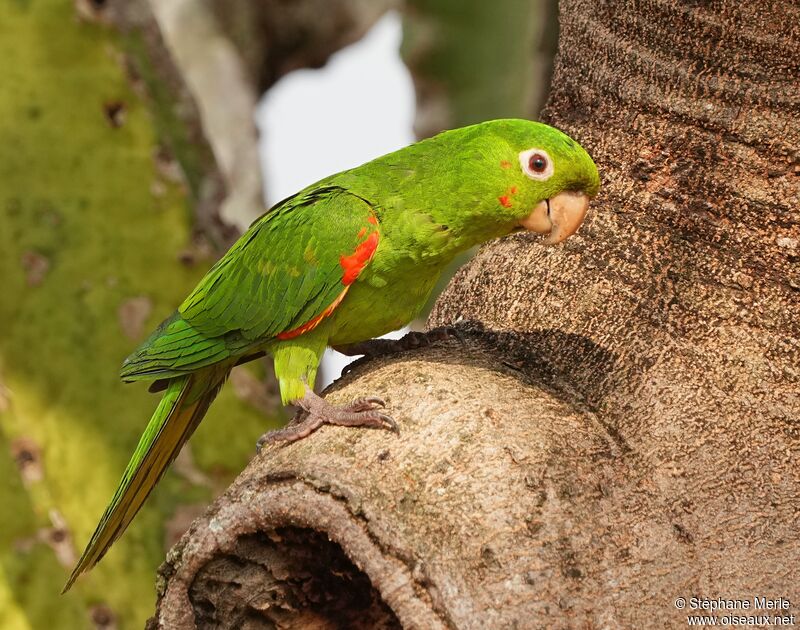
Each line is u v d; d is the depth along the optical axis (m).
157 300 11.25
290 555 6.01
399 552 5.40
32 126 11.20
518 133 7.06
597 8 6.96
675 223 6.46
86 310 10.98
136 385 11.02
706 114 6.37
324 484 5.70
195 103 12.30
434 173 7.37
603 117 6.95
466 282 7.48
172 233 11.46
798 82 6.11
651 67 6.61
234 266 7.77
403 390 6.18
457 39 13.50
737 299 6.23
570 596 5.30
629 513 5.61
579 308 6.58
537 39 13.27
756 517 5.68
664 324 6.30
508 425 5.83
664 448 5.87
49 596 10.26
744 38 6.21
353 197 7.46
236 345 7.77
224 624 6.21
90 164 11.30
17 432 10.46
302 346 7.66
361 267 7.32
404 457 5.74
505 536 5.39
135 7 12.06
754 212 6.22
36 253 10.95
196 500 11.07
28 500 10.38
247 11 17.62
